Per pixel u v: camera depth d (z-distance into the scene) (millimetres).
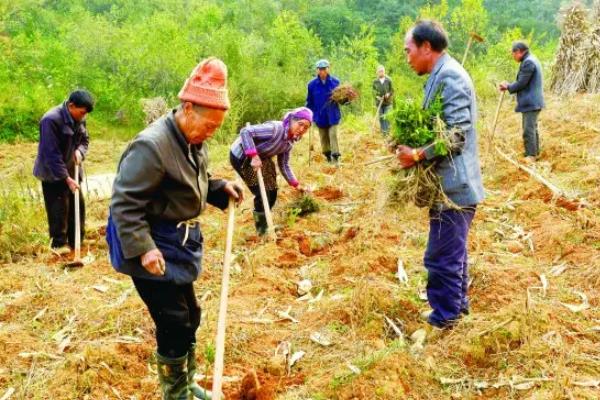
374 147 10820
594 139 9031
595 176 7074
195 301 3445
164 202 3086
